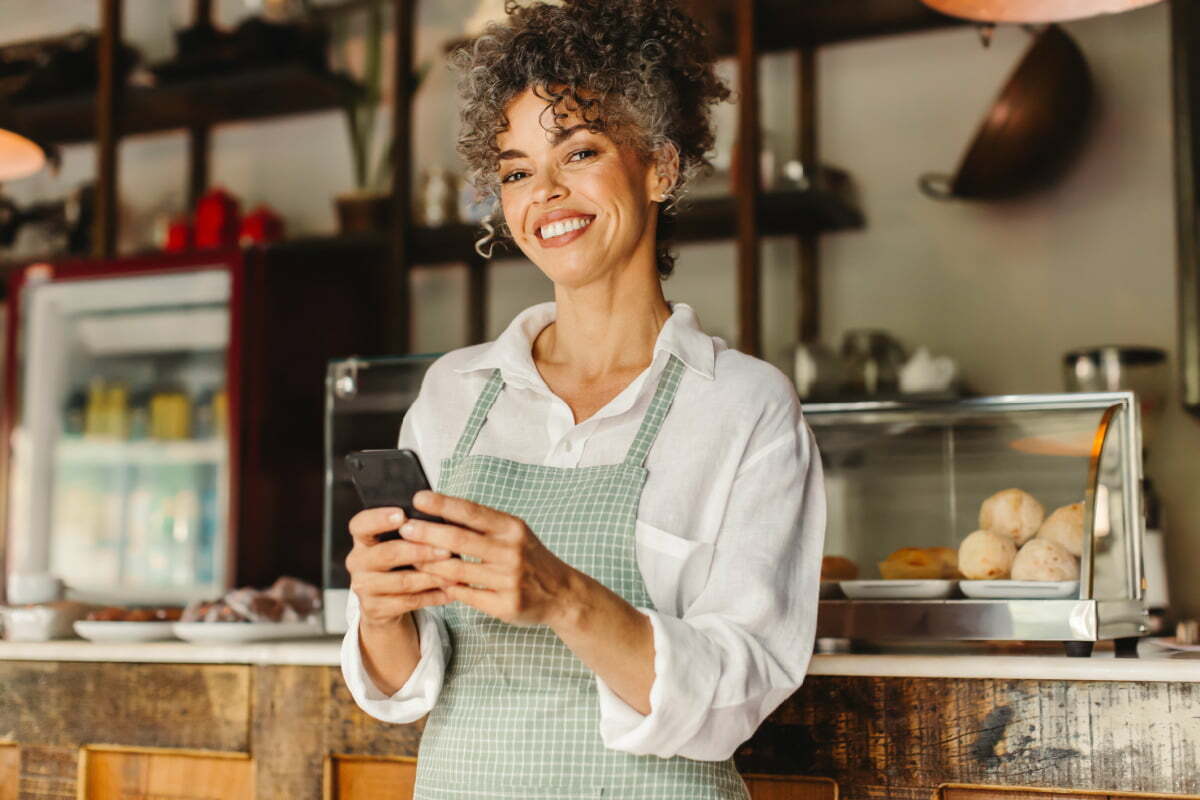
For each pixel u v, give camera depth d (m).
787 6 3.00
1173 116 2.72
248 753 1.69
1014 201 3.02
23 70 3.47
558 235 1.17
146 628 1.81
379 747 1.63
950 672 1.41
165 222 3.50
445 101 3.56
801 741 1.48
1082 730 1.37
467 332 3.43
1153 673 1.34
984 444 1.67
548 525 1.12
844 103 3.18
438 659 1.15
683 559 1.09
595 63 1.15
